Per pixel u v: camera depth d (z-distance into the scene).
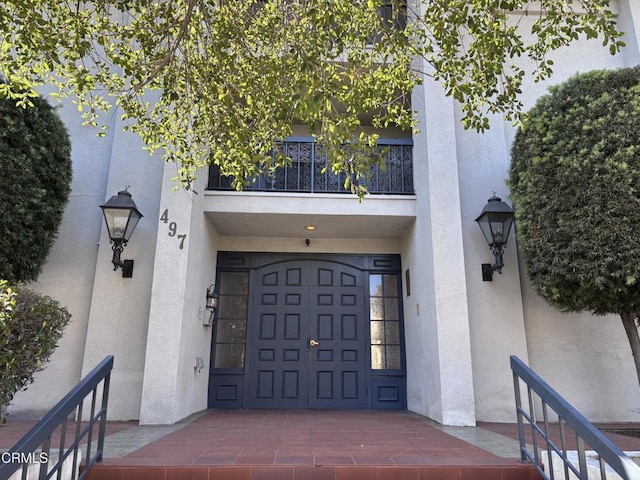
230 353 7.45
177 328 5.73
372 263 7.89
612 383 6.39
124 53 4.21
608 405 6.31
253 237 7.86
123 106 4.65
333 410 7.11
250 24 4.51
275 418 6.06
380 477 3.31
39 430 2.56
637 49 7.23
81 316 6.45
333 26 4.30
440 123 6.52
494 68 3.78
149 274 6.48
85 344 6.20
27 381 3.59
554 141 5.18
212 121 4.51
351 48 4.68
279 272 7.79
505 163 7.05
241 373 7.34
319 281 7.79
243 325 7.59
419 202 6.76
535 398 6.18
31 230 5.35
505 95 3.90
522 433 3.61
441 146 6.43
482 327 6.42
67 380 6.21
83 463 3.29
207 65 4.34
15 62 3.79
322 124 3.77
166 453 3.73
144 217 6.67
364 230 7.57
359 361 7.47
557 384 6.38
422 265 6.55
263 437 4.54
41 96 5.59
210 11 4.29
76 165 6.95
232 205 6.78
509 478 3.37
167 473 3.27
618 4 7.68
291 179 7.07
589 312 6.48
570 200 4.91
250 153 4.09
